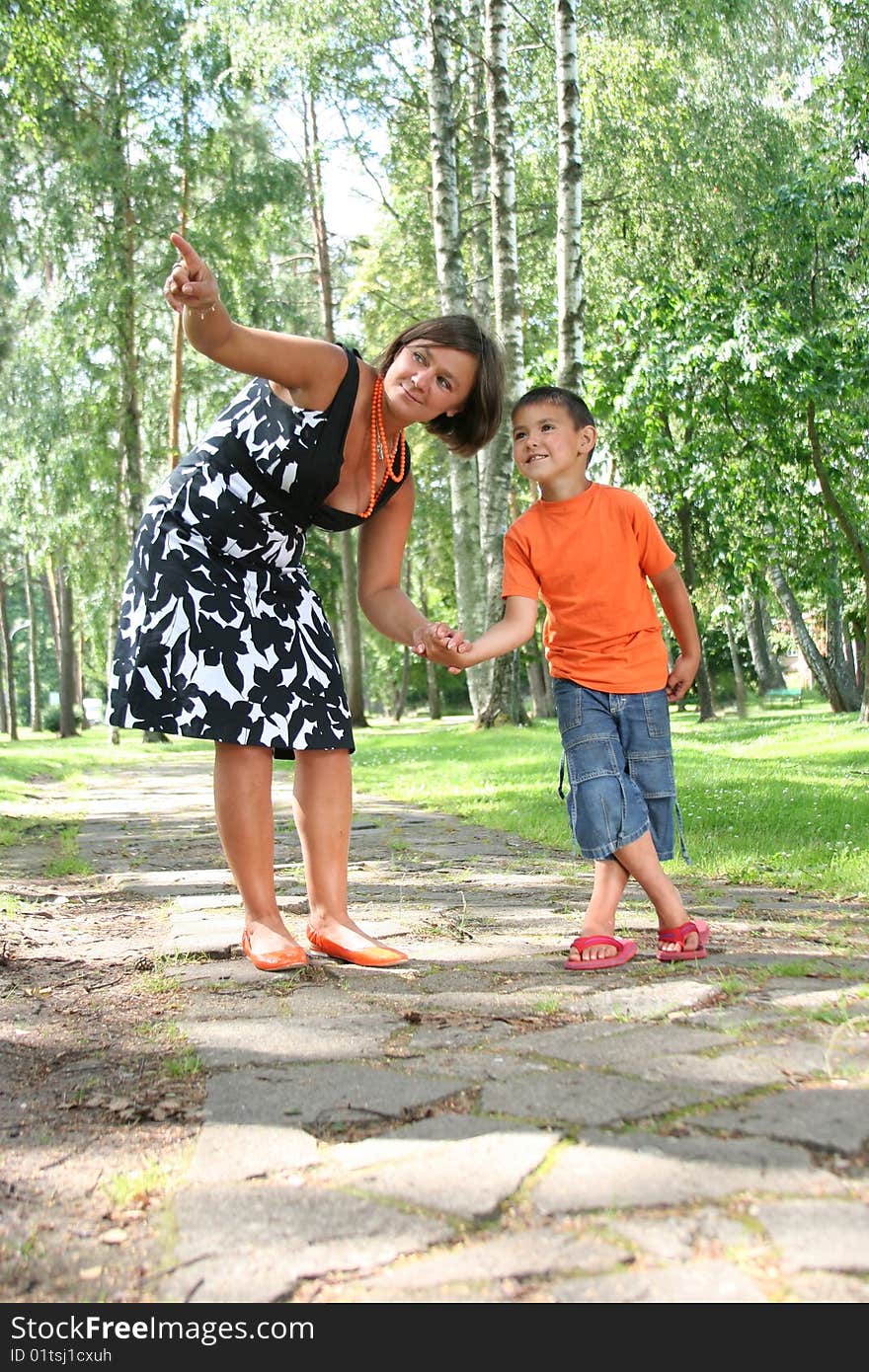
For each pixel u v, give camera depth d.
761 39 16.38
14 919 4.01
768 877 4.63
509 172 14.88
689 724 21.30
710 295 12.89
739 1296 1.24
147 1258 1.39
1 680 45.66
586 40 16.17
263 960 2.97
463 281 15.48
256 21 16.42
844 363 12.56
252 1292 1.30
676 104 16.23
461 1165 1.61
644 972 2.83
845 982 2.64
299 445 2.77
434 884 4.71
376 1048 2.21
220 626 2.86
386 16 16.77
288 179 21.11
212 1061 2.19
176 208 21.09
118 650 2.90
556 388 3.12
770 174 15.97
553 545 3.10
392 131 20.00
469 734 16.42
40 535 22.88
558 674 3.13
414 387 2.85
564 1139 1.68
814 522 16.14
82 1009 2.66
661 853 3.08
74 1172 1.67
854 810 6.21
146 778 13.70
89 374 22.16
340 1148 1.71
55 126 17.78
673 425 15.59
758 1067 1.98
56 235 19.42
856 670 31.83
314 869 3.12
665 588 3.20
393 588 3.21
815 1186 1.48
